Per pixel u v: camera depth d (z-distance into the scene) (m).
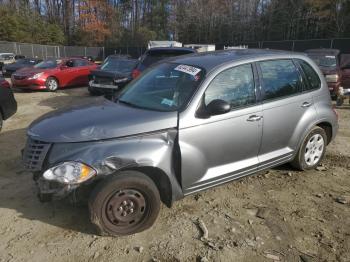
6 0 59.00
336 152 6.39
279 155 4.84
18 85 14.74
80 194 3.58
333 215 4.27
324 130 5.50
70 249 3.59
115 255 3.51
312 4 46.19
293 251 3.61
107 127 3.73
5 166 5.66
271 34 52.59
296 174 5.36
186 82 4.21
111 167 3.56
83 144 3.62
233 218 4.17
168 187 3.93
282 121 4.76
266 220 4.14
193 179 4.04
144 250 3.59
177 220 4.11
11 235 3.80
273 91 4.70
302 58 5.23
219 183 4.28
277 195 4.73
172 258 3.48
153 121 3.82
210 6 57.75
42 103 11.78
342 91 10.80
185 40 59.84
